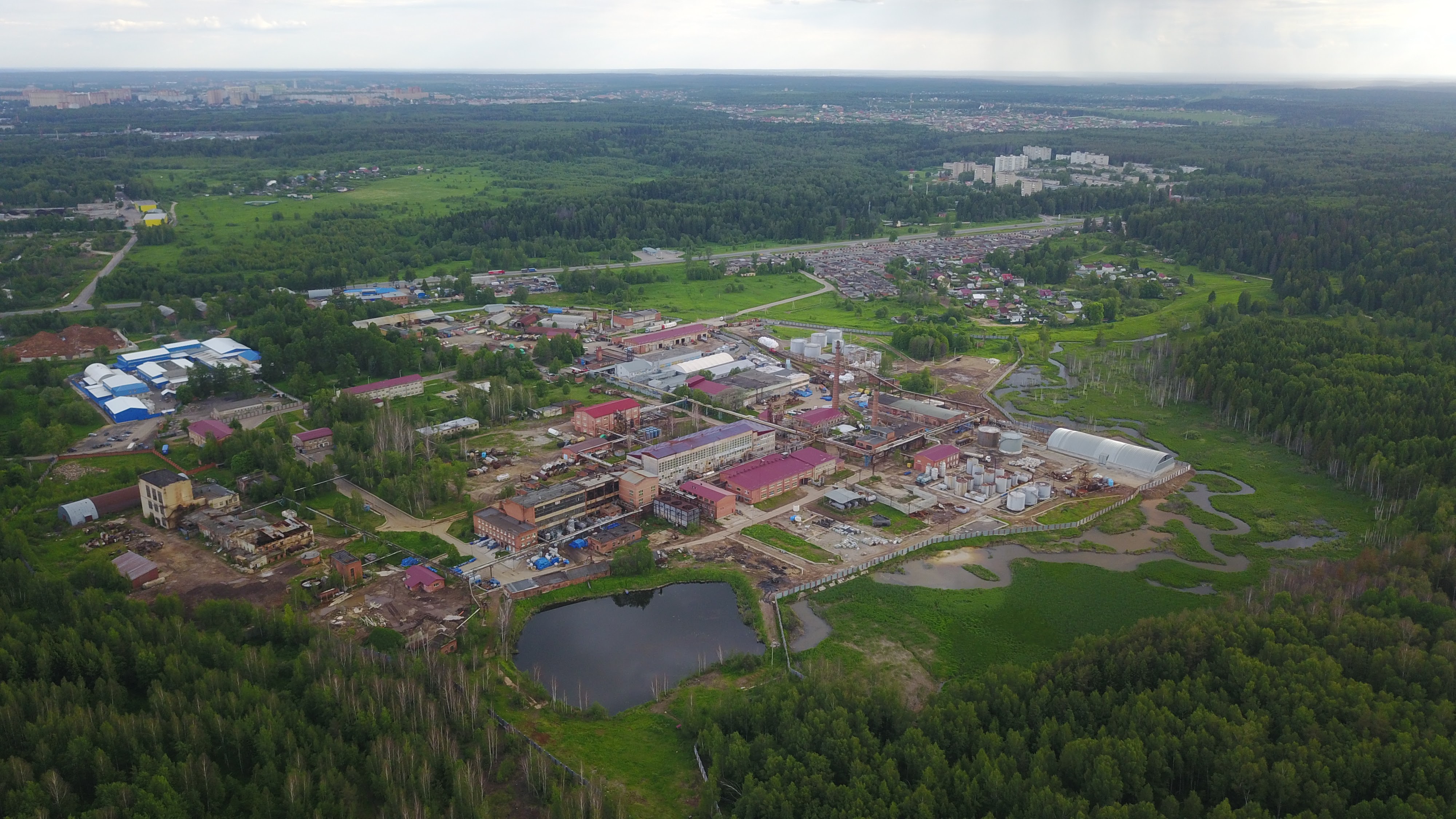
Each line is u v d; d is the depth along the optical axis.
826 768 139.88
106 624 168.88
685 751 155.75
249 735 143.75
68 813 129.25
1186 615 175.12
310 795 134.62
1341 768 133.00
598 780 146.88
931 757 139.50
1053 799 128.25
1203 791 137.25
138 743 140.25
